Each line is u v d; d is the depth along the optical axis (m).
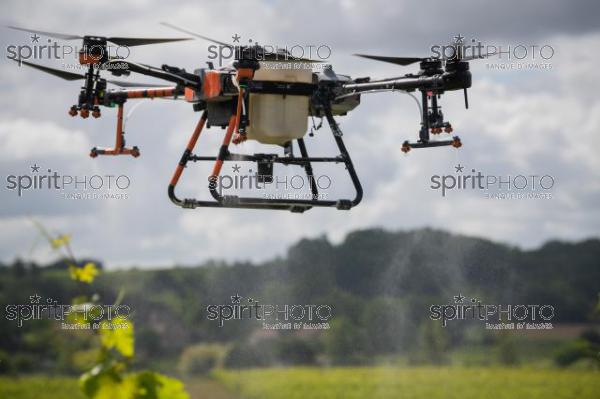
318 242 74.94
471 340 71.06
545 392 59.78
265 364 64.12
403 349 71.00
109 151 28.38
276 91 25.27
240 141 27.67
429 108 27.38
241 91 24.64
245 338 65.25
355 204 26.20
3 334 35.47
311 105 26.64
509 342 69.69
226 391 59.16
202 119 26.78
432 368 68.31
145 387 8.95
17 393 19.95
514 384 62.59
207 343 63.72
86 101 26.23
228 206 25.38
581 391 59.22
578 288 72.00
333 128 26.52
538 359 68.19
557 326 71.19
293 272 72.62
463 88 26.16
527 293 72.56
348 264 75.19
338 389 61.75
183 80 26.08
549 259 74.75
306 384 61.28
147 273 64.94
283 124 25.58
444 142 26.81
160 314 63.09
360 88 26.48
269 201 25.34
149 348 60.88
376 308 72.62
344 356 69.62
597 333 70.06
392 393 62.00
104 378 8.91
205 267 68.06
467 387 61.84
